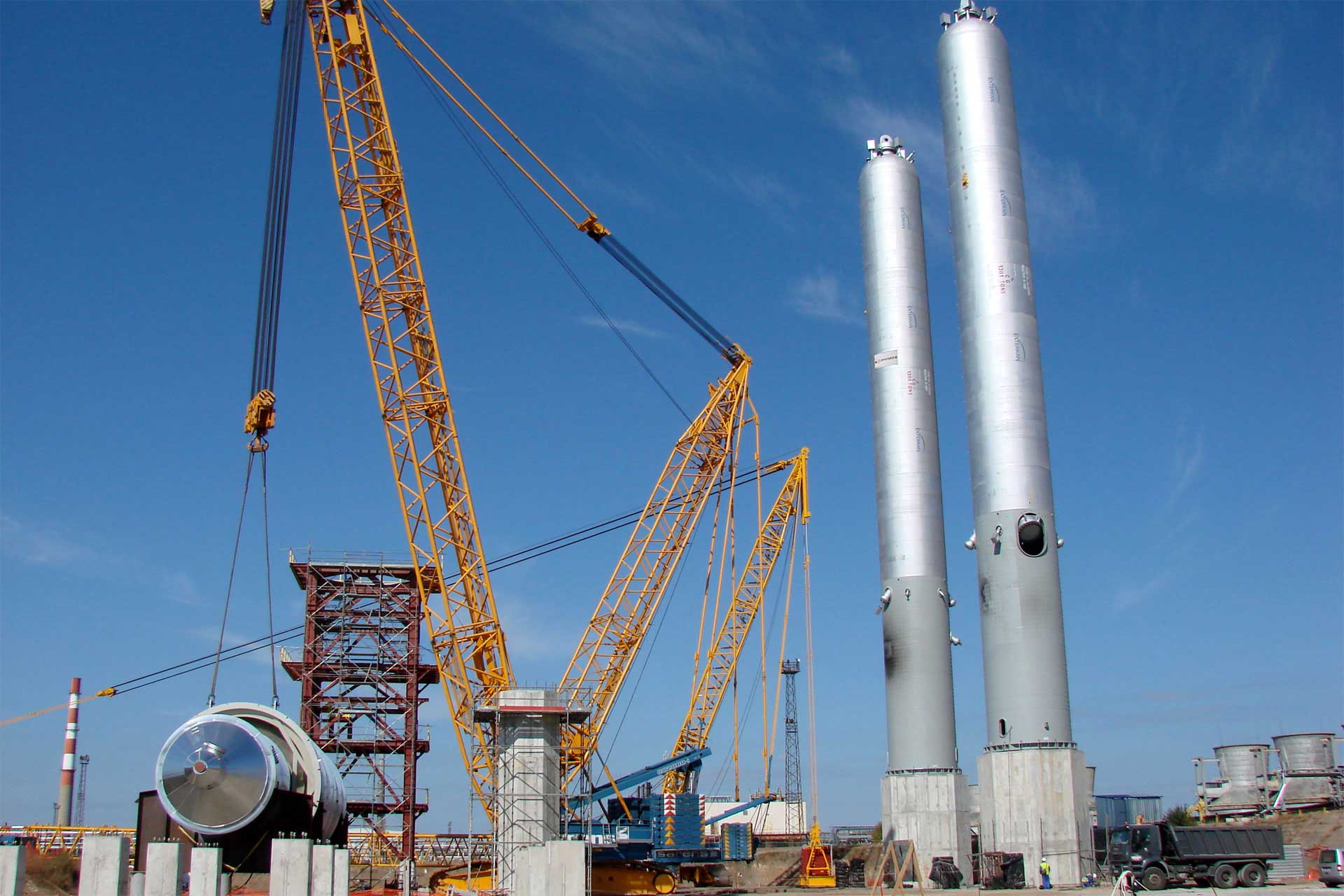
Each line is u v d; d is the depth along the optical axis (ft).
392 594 282.15
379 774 274.16
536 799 229.04
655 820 261.65
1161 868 193.67
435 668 278.67
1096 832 217.56
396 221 249.96
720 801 369.71
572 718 241.55
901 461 250.98
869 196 267.18
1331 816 279.90
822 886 261.24
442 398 252.21
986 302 236.22
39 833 245.65
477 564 256.73
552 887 126.52
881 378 256.73
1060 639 223.92
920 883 186.39
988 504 229.45
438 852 290.15
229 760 139.95
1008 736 221.05
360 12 247.70
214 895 121.39
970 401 236.22
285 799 144.77
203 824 138.82
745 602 313.12
